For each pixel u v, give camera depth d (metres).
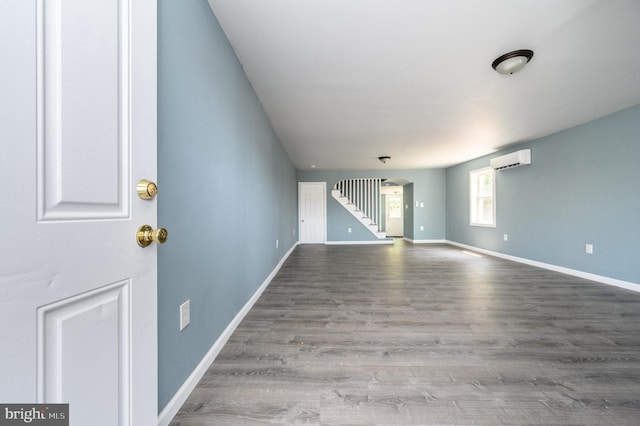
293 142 4.72
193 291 1.41
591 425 1.18
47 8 0.56
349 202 7.93
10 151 0.49
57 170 0.58
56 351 0.58
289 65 2.26
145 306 0.84
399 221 10.48
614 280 3.35
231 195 2.00
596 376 1.53
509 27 1.80
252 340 1.93
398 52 2.08
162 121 1.12
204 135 1.54
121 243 0.74
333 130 4.04
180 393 1.27
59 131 0.58
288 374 1.54
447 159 6.30
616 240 3.32
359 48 2.03
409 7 1.62
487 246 5.79
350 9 1.63
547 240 4.32
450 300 2.82
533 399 1.34
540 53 2.09
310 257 5.55
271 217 3.75
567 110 3.24
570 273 3.93
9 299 0.50
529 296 2.95
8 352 0.50
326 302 2.77
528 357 1.72
